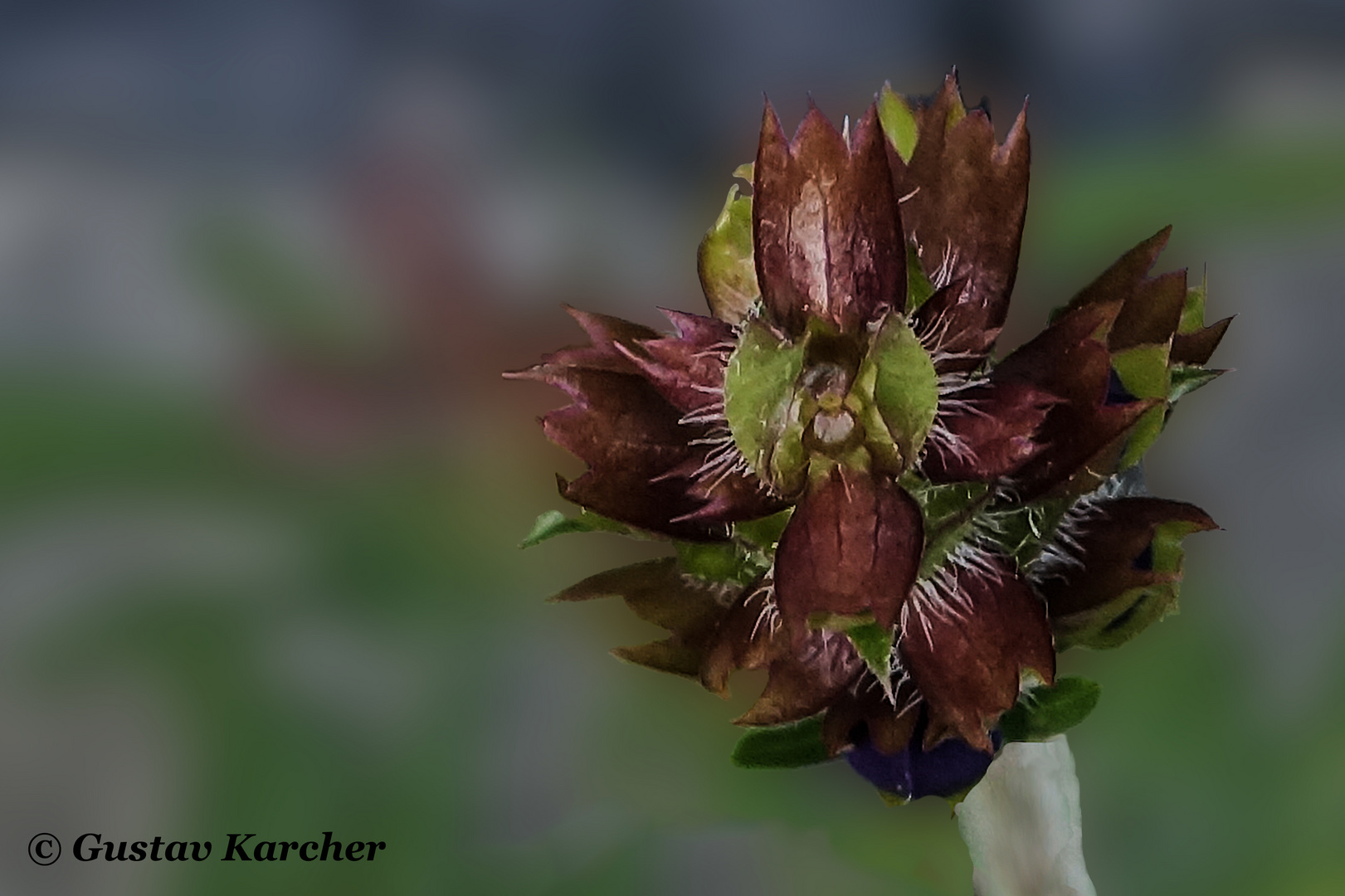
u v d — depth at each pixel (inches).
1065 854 6.1
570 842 6.9
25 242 11.0
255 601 8.5
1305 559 8.6
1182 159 9.9
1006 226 5.7
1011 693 5.7
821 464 5.6
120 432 9.3
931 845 6.3
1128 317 5.8
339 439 9.5
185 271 10.4
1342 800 7.1
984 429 5.6
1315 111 10.1
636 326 5.8
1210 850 7.1
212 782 7.8
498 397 9.8
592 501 5.7
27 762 8.1
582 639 8.2
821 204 5.6
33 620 8.4
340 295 10.3
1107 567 5.7
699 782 7.0
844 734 5.8
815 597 5.5
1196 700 7.5
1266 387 9.7
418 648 8.2
